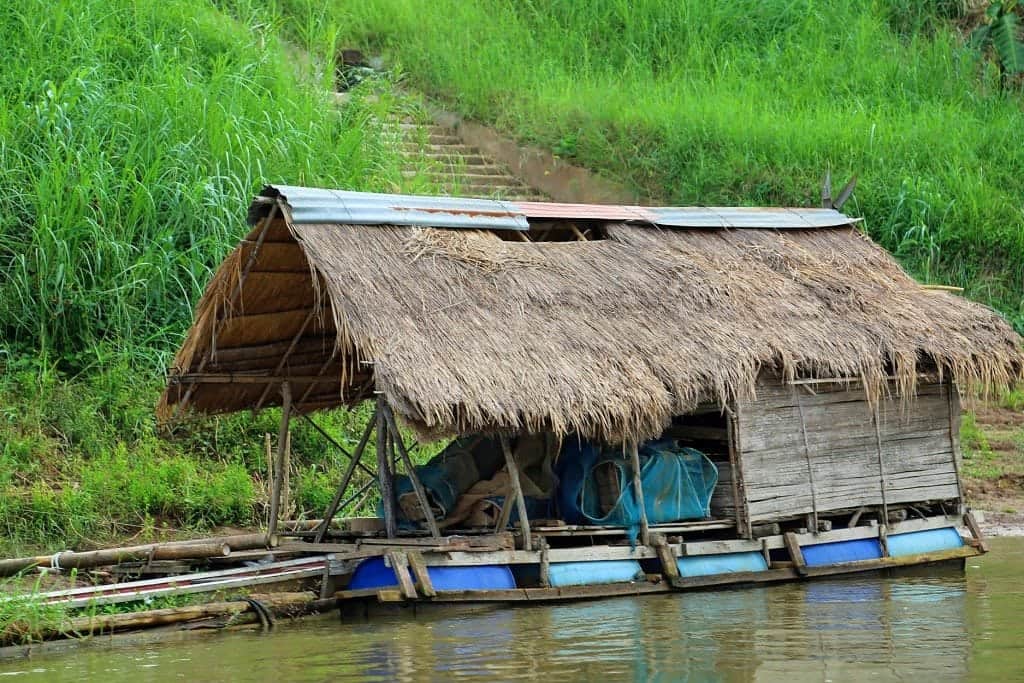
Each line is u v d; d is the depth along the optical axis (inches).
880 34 3164.4
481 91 2765.7
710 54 3046.3
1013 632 1109.1
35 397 1641.2
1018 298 2427.4
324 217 1259.8
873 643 1067.9
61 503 1457.9
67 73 1995.6
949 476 1521.9
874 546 1445.6
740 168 2544.3
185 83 2027.6
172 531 1498.5
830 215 1678.2
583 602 1258.0
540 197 2559.1
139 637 1151.0
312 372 1492.4
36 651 1102.4
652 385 1255.5
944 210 2474.2
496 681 949.2
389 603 1222.3
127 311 1727.4
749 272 1480.1
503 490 1312.7
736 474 1362.0
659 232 1508.4
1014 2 3093.0
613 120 2677.2
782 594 1306.6
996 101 2933.1
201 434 1690.5
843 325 1441.9
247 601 1221.1
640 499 1299.2
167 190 1831.9
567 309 1311.5
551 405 1189.1
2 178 1776.6
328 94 2340.1
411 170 2346.2
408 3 3061.0
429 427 1147.9
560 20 3186.5
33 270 1737.2
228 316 1347.2
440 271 1280.8
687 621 1163.9
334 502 1301.7
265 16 2640.3
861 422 1451.8
